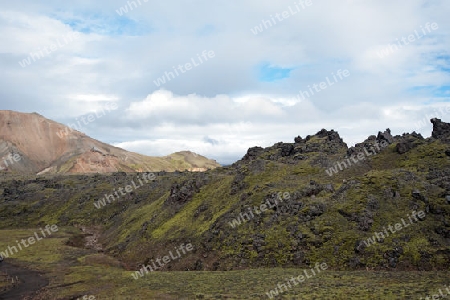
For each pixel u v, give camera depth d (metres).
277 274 70.06
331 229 81.56
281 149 156.88
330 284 59.09
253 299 54.19
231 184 127.94
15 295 70.94
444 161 103.75
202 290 63.16
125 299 61.53
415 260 67.25
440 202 79.00
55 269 91.94
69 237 145.00
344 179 109.69
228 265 84.62
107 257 108.88
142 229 126.75
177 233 110.69
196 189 140.50
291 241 83.19
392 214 80.19
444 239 70.94
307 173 122.06
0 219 190.62
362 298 49.31
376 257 70.56
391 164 115.94
